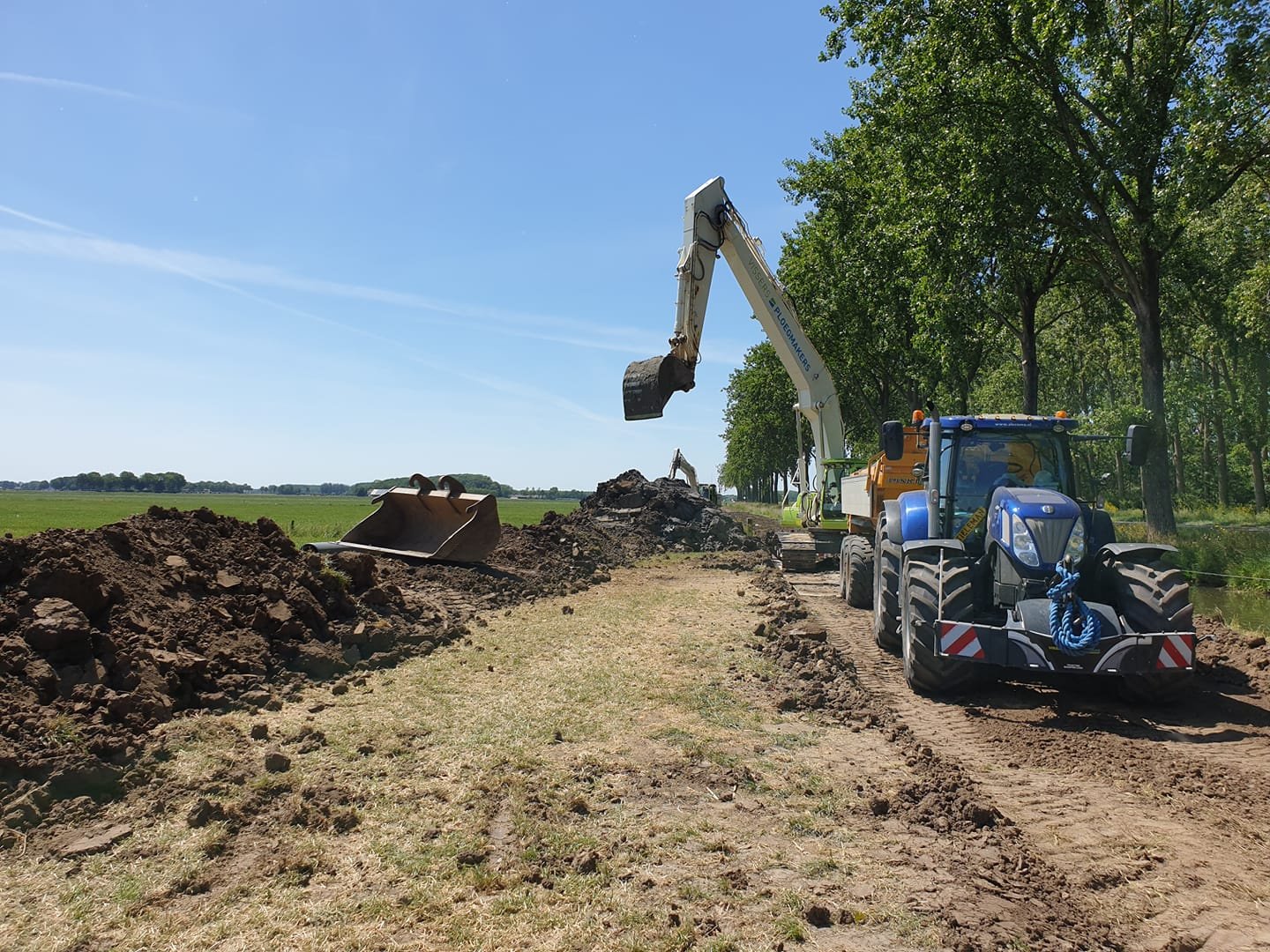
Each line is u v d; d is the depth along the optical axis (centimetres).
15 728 475
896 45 1900
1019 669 821
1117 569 738
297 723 593
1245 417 3250
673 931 340
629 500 2327
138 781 470
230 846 407
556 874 388
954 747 598
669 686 723
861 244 2769
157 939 327
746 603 1191
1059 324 3747
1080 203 1794
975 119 1784
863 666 856
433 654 816
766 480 8731
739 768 530
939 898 373
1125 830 457
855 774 529
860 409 4053
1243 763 567
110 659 580
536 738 579
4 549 632
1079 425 866
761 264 1569
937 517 849
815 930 344
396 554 1271
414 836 423
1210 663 845
